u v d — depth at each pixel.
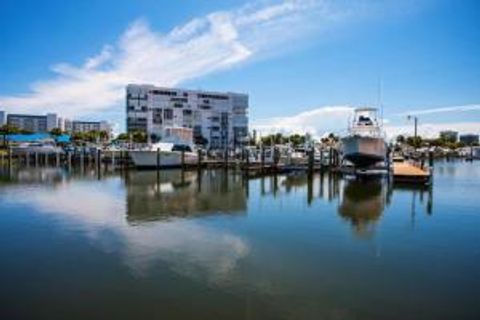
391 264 15.23
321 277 13.83
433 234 20.03
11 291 12.60
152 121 138.38
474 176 56.59
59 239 18.89
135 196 34.06
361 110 51.88
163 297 12.13
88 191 37.34
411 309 11.39
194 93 146.50
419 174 39.38
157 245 17.84
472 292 12.56
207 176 54.31
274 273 14.20
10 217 24.28
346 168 53.06
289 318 10.87
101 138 120.81
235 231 20.73
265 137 127.19
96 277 13.78
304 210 27.06
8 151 79.56
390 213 25.77
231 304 11.68
